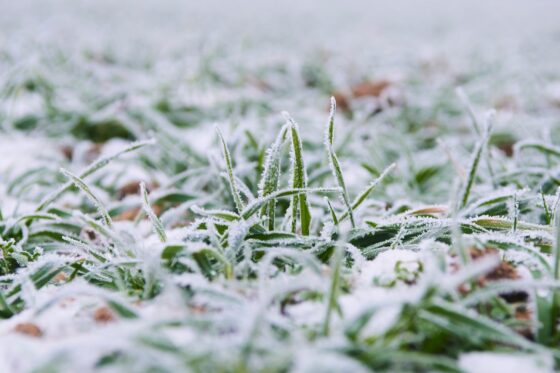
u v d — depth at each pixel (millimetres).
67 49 1471
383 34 2523
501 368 440
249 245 534
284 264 529
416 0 3971
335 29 2643
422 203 709
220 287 492
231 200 680
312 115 1127
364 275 514
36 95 1115
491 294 478
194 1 3377
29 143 903
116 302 460
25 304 514
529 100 1272
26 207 705
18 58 1277
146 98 1123
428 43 2271
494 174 712
